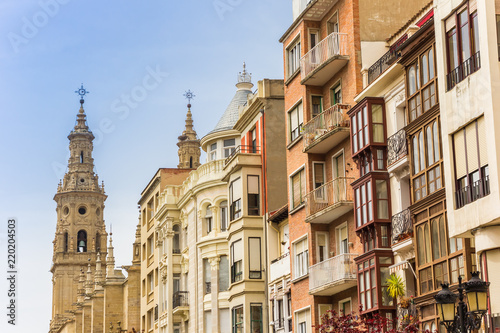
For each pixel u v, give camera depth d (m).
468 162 30.64
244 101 66.81
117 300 99.38
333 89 46.19
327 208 43.28
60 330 146.12
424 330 33.12
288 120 49.69
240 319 56.38
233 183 58.25
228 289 60.00
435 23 32.78
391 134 39.44
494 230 29.39
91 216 180.75
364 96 41.69
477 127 30.22
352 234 42.94
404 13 44.69
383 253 38.72
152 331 79.06
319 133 44.72
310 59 46.38
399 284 36.97
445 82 32.06
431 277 33.84
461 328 23.95
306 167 46.47
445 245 32.97
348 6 44.66
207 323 63.34
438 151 33.97
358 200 40.53
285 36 50.34
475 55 30.53
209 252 63.41
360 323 35.78
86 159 185.50
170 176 79.06
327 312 40.41
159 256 75.12
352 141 41.41
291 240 48.41
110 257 107.75
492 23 29.98
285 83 50.31
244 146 60.75
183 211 70.12
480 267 29.91
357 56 43.75
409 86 36.75
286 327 50.53
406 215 37.31
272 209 55.72
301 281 46.91
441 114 32.12
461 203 30.95
